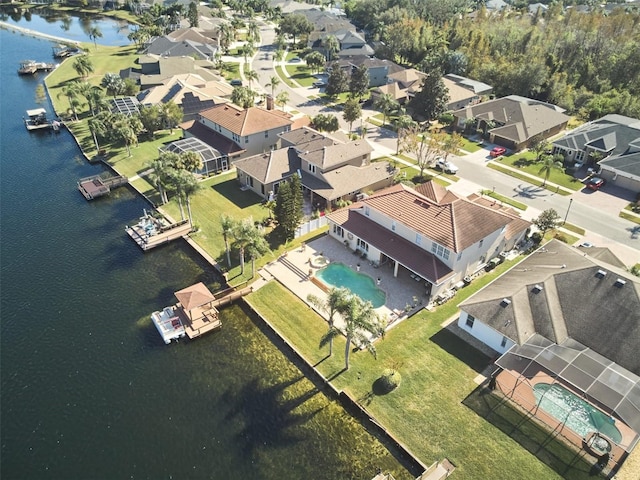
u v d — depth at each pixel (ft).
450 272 170.50
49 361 152.15
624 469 116.67
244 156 272.72
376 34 575.79
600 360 134.31
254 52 532.73
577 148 274.16
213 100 331.77
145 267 194.39
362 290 177.06
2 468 121.90
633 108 332.60
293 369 148.05
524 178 263.29
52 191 250.37
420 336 156.76
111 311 172.04
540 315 148.87
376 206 193.06
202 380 145.18
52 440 128.67
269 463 121.80
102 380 145.69
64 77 427.33
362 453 123.54
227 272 187.32
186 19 615.98
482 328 152.25
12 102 372.99
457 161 285.02
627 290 148.36
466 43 468.75
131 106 331.98
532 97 387.34
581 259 166.71
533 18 553.23
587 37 442.50
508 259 195.42
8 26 632.79
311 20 634.43
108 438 128.88
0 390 142.31
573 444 122.42
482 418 128.98
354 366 146.10
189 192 204.54
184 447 126.21
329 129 295.48
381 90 380.78
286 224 199.41
